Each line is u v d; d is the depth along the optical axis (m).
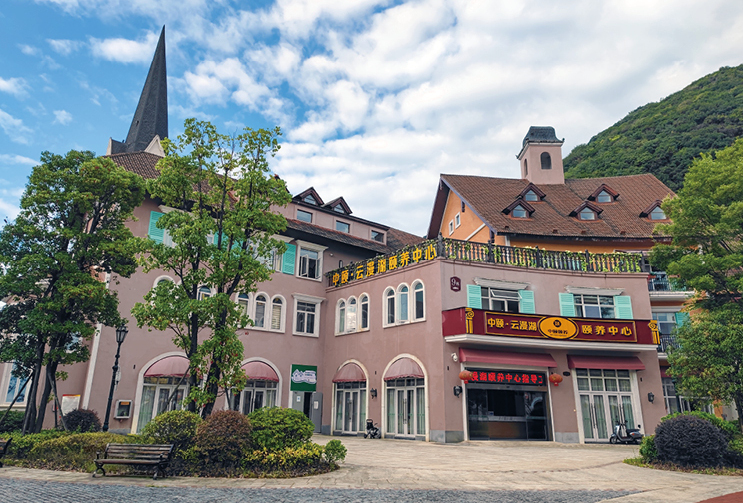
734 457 13.49
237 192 16.78
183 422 12.30
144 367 21.69
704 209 22.84
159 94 62.75
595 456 16.45
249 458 11.89
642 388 22.75
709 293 23.58
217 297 14.55
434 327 21.72
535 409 22.08
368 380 24.33
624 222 29.64
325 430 25.94
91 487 10.05
